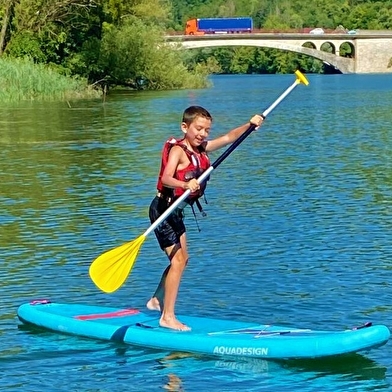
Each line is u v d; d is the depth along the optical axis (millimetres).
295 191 14273
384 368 6535
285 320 7570
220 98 44531
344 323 7461
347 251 10008
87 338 7230
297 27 138875
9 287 8719
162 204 7148
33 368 6625
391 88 60156
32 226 11664
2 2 48125
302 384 6281
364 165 17328
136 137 23297
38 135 24188
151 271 9219
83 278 9008
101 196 13953
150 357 6805
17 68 40781
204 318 7414
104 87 48844
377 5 139750
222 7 151500
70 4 49281
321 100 43406
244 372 6496
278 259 9664
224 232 11102
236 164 17734
